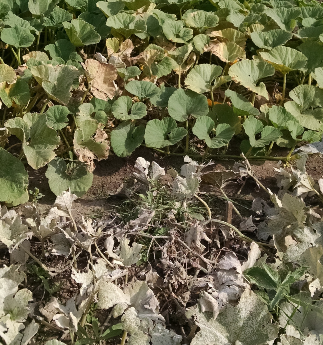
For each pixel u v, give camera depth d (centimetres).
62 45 201
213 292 120
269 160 187
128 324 106
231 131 177
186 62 207
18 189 149
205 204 153
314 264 125
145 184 161
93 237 132
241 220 155
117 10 217
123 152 172
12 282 112
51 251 134
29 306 120
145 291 114
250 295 113
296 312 117
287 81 227
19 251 131
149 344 114
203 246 140
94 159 178
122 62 185
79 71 169
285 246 140
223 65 228
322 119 190
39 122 154
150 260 140
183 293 128
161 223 149
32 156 151
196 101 182
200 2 257
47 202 160
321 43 213
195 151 186
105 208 158
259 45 208
